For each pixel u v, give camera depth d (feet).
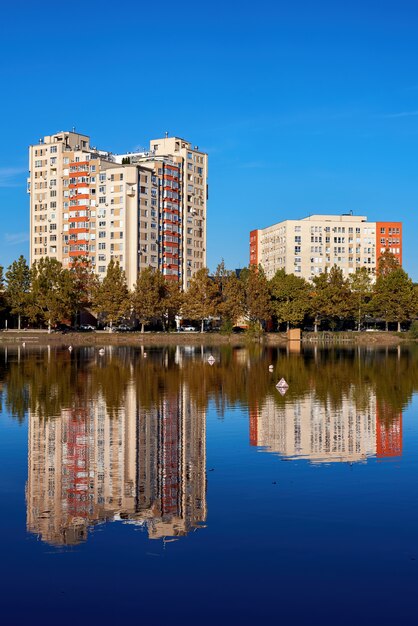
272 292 629.92
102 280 612.29
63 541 66.49
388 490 83.71
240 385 197.98
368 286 647.15
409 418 137.69
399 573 59.06
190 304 561.02
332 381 213.05
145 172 647.56
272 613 52.49
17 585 57.16
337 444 111.96
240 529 69.72
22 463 98.53
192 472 93.15
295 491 83.30
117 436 118.11
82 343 488.85
